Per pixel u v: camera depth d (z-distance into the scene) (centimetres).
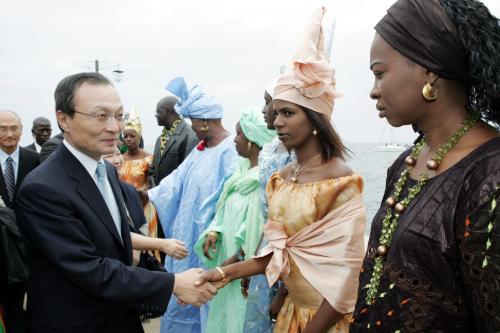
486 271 92
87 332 174
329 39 202
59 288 172
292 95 183
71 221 168
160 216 395
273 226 193
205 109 362
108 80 183
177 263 366
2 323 176
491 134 106
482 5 103
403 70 108
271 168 248
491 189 93
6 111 501
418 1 105
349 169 183
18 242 180
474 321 101
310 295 186
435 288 101
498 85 96
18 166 501
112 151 181
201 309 330
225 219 293
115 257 181
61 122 179
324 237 177
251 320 237
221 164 356
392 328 108
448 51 102
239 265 205
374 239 121
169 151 521
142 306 183
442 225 100
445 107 108
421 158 117
